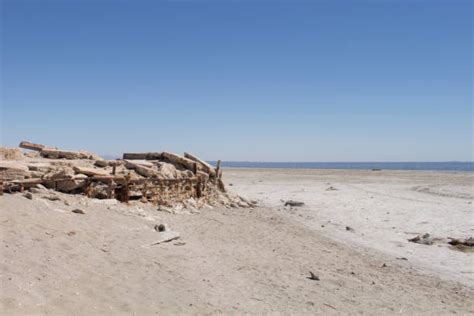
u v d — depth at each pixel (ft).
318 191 127.85
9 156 61.57
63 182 51.06
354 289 34.06
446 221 71.61
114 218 45.39
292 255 44.52
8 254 28.17
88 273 28.73
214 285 31.40
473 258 47.26
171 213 59.82
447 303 32.09
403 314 29.09
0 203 38.32
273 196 112.57
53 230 34.99
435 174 243.19
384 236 59.16
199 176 74.84
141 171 65.51
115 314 23.76
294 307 28.78
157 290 28.48
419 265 44.01
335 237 57.77
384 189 135.44
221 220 62.64
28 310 21.81
